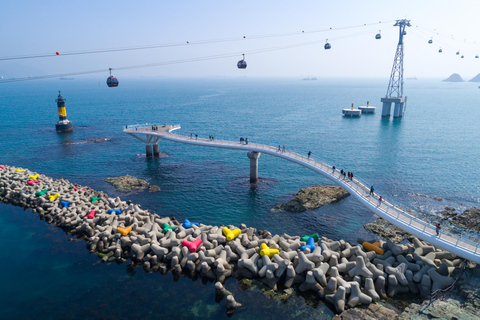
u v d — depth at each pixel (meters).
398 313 29.17
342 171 49.19
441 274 32.12
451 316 26.64
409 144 100.88
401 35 147.25
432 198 59.78
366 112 171.88
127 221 43.75
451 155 87.94
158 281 34.25
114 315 29.67
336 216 51.00
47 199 53.03
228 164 79.81
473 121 143.75
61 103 118.81
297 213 51.78
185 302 31.19
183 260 35.75
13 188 57.78
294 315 29.30
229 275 34.19
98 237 40.72
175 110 186.25
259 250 35.97
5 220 48.31
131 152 91.62
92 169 75.56
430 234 34.03
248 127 130.00
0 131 119.44
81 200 51.84
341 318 28.17
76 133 118.12
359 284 31.78
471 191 63.22
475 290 28.84
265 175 71.69
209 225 45.69
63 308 30.67
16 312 30.31
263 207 54.38
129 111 181.75
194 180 67.81
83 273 35.81
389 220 38.03
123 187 62.34
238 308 30.14
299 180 68.38
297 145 99.56
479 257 29.62
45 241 42.25
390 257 34.84
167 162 81.81
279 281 33.12
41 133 116.94
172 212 52.28
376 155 88.50
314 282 31.75
